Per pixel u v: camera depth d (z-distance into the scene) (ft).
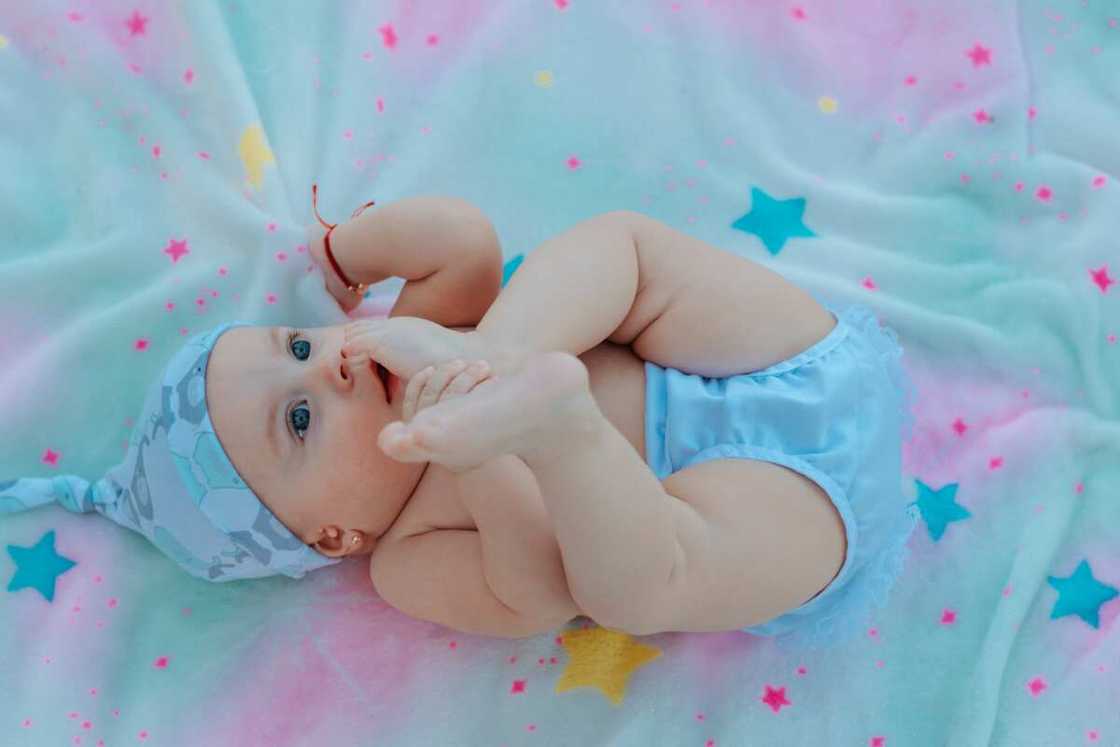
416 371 4.68
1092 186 7.04
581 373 4.18
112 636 5.98
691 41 7.39
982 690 5.98
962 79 7.43
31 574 5.99
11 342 6.36
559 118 7.23
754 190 7.16
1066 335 6.80
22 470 6.19
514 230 7.06
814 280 6.88
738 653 6.18
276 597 6.15
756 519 5.20
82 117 6.73
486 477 5.12
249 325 6.00
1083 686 6.05
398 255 6.05
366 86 7.04
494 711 6.03
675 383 5.67
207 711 5.96
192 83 6.76
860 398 5.67
